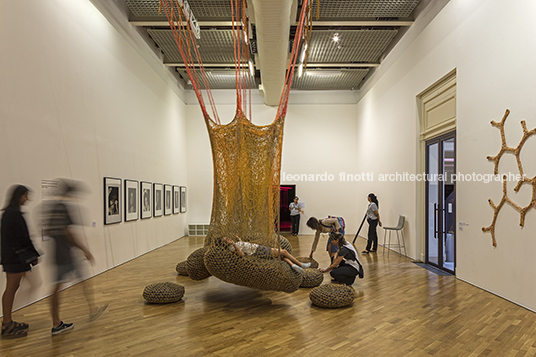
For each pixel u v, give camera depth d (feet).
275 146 14.46
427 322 11.54
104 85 20.61
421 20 23.00
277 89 34.14
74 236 10.78
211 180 41.32
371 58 31.78
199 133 41.55
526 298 12.98
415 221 23.56
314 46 29.43
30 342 9.96
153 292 13.73
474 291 15.51
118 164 22.33
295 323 11.51
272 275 12.98
